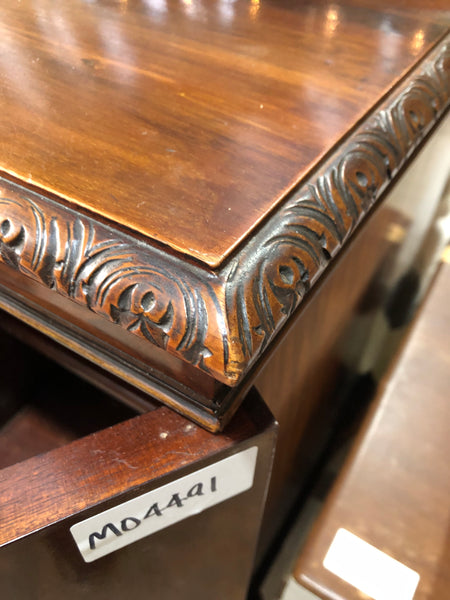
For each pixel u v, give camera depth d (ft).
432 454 1.63
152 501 1.08
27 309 1.24
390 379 1.79
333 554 1.46
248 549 1.53
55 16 1.48
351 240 1.21
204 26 1.48
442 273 2.06
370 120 1.19
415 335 1.89
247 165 1.03
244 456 1.12
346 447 2.76
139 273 0.89
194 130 1.11
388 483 1.58
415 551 1.45
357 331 2.11
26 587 1.13
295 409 1.75
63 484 1.01
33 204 0.97
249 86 1.25
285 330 1.06
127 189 0.97
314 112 1.19
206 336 0.84
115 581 1.29
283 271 0.93
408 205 1.79
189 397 1.07
